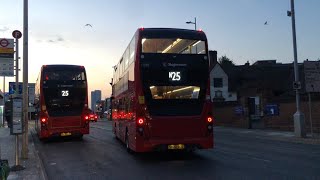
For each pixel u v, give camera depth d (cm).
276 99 3312
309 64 2523
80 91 2422
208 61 1520
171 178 1131
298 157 1546
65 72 2411
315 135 2589
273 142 2308
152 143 1467
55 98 2381
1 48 1343
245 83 6712
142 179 1130
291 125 3088
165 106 1484
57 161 1563
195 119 1498
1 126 4619
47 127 2364
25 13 1591
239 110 3734
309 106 2723
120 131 2170
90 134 3155
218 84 6788
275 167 1282
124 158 1593
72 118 2402
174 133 1484
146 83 1471
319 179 1063
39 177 1131
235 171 1215
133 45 1570
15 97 1296
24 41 1577
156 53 1484
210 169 1270
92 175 1221
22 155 1523
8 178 1107
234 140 2464
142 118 1471
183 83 1491
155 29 1504
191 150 1588
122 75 2033
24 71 1559
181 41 1508
